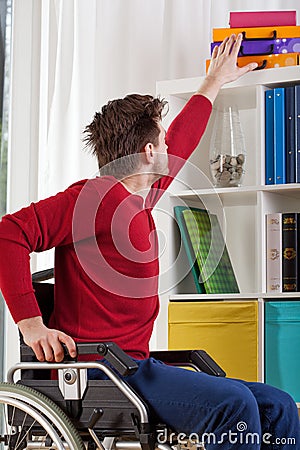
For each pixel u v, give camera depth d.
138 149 2.19
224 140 3.06
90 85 3.35
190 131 2.65
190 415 1.85
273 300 2.91
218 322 2.88
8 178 3.44
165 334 3.00
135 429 1.86
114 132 2.20
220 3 3.27
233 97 3.09
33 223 1.97
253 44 2.97
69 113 3.34
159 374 1.92
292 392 2.78
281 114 2.90
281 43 2.95
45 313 2.20
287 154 2.89
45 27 3.42
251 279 3.25
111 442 1.92
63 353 1.89
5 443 2.04
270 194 2.97
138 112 2.21
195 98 2.73
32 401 1.92
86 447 2.01
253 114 3.26
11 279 1.94
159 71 3.34
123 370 1.79
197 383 1.87
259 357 2.83
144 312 2.10
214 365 2.16
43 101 3.40
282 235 2.89
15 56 3.46
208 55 3.27
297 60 2.93
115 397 1.90
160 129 2.23
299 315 2.79
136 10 3.36
